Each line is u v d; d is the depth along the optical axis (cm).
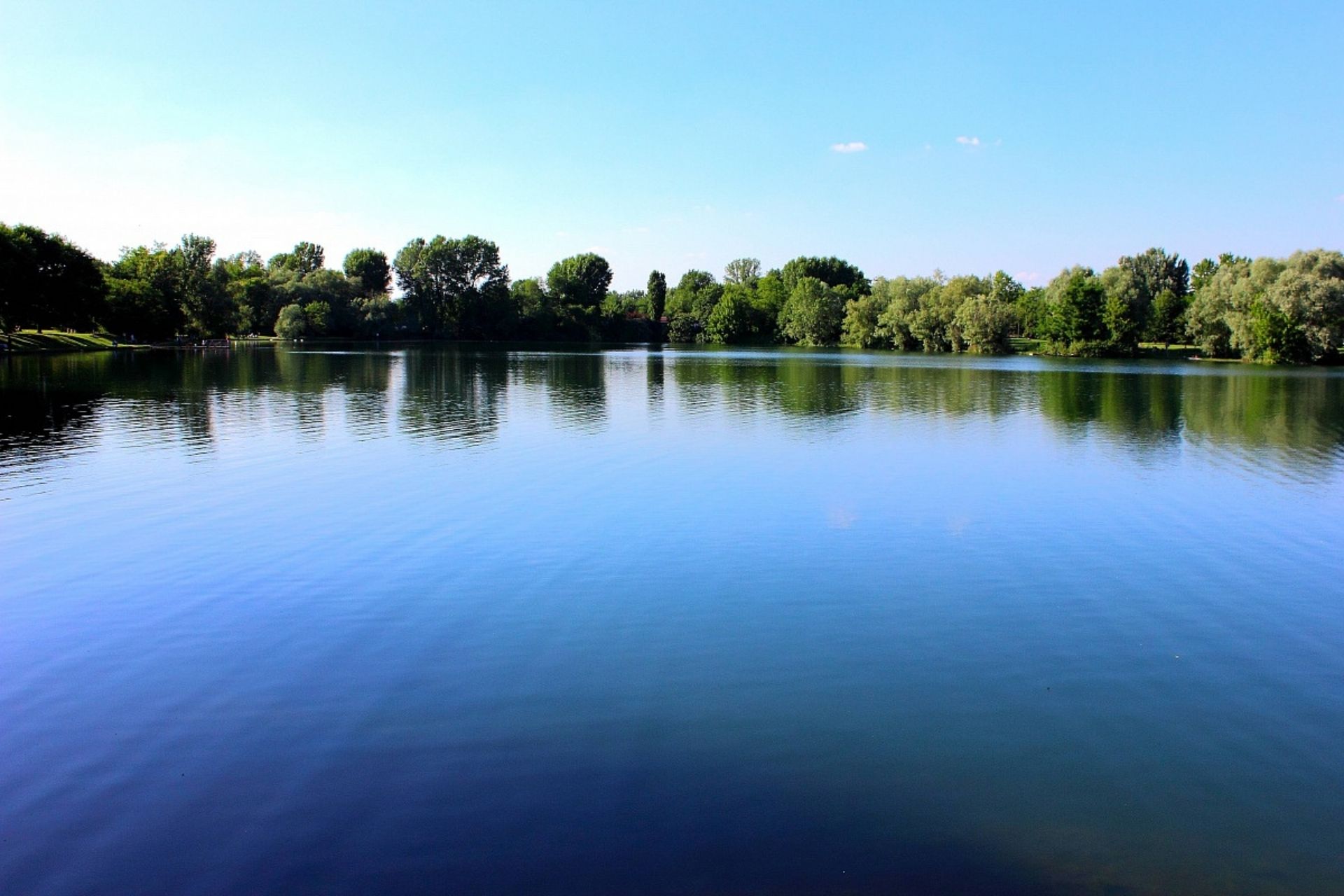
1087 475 2494
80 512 1939
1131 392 5275
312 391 4866
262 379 5653
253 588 1435
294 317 12244
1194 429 3512
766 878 703
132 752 909
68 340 9562
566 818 786
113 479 2303
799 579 1499
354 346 11781
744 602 1379
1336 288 8131
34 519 1873
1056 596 1422
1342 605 1391
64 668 1122
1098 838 759
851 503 2095
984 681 1088
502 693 1045
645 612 1330
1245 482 2397
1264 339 8538
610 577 1502
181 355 8600
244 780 852
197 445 2883
